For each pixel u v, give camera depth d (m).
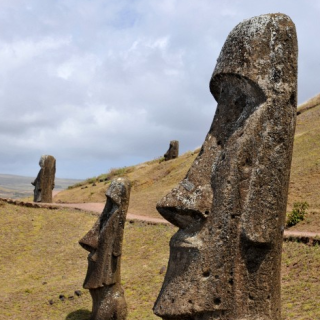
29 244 25.41
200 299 6.43
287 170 6.85
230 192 6.54
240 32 7.02
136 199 36.25
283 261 16.73
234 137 6.74
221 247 6.48
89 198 46.28
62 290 17.98
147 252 21.77
